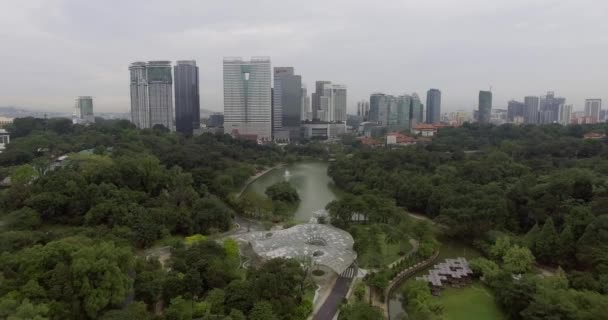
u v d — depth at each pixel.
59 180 149.50
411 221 152.62
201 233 152.12
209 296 90.38
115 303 87.38
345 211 161.00
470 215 142.38
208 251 112.44
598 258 107.38
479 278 118.44
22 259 87.00
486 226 142.25
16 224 125.88
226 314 85.56
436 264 127.69
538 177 194.62
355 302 94.75
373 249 129.00
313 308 98.81
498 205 144.88
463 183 186.75
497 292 100.94
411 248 140.50
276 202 181.38
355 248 129.50
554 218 140.62
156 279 96.12
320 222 164.12
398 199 194.25
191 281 94.69
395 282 115.19
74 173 157.88
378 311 87.69
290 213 180.50
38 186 149.75
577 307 86.19
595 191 152.00
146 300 92.94
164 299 95.81
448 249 143.12
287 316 88.12
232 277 104.00
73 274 84.88
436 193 176.75
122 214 137.38
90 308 83.12
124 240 120.88
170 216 147.38
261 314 81.25
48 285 84.06
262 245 128.50
